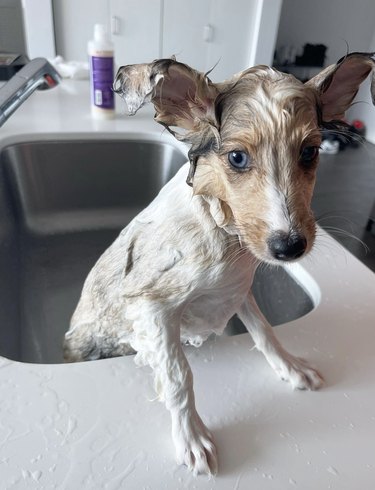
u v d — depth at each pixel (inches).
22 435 16.8
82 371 19.7
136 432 17.4
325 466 16.7
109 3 84.5
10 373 19.2
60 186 41.4
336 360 21.7
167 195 20.8
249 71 17.8
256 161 16.7
